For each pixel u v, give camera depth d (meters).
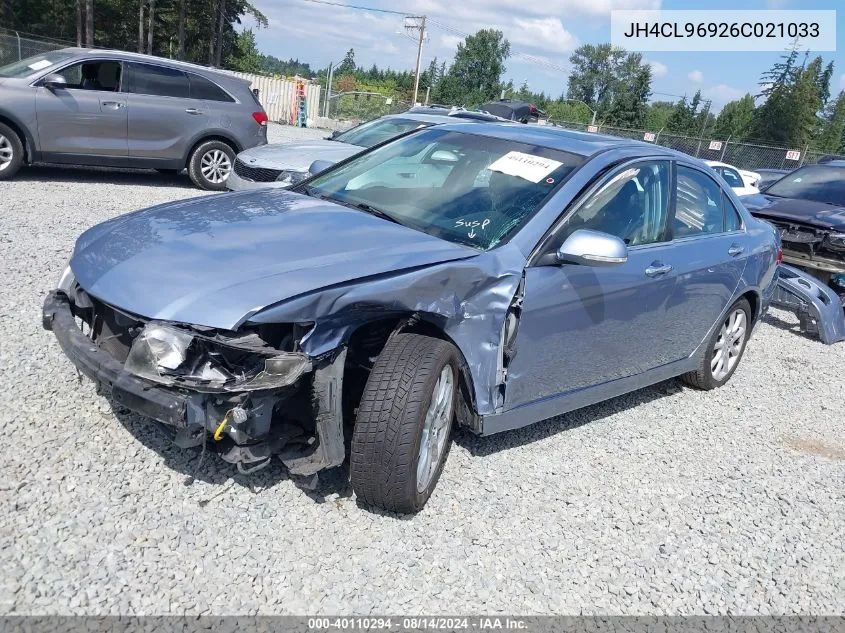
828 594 3.40
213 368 2.83
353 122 34.44
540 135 4.71
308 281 2.96
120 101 10.27
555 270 3.82
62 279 3.60
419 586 2.97
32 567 2.69
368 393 3.16
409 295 3.18
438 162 4.46
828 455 4.96
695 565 3.46
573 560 3.33
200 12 51.16
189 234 3.40
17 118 9.61
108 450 3.48
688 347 5.29
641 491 4.05
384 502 3.23
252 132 11.47
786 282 8.11
